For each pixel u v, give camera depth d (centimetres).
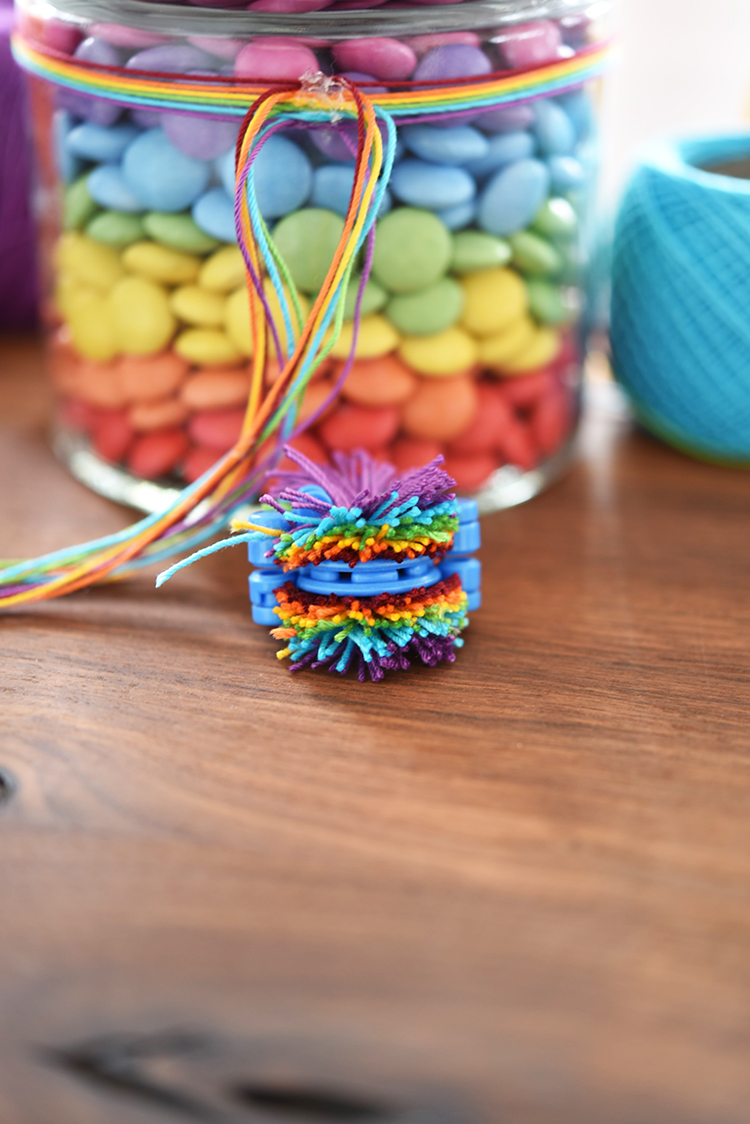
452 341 33
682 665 30
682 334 35
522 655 30
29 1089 24
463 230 32
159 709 29
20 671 30
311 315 30
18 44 34
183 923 25
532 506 36
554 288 34
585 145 35
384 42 30
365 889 26
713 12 46
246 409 33
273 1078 24
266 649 31
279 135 31
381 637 30
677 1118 23
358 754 28
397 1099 23
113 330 33
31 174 36
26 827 26
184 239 31
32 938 25
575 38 33
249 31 30
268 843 26
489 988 24
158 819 27
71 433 37
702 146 39
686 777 27
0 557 33
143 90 30
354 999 24
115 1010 24
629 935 25
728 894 25
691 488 37
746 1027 24
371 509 29
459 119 31
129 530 31
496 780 27
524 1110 23
